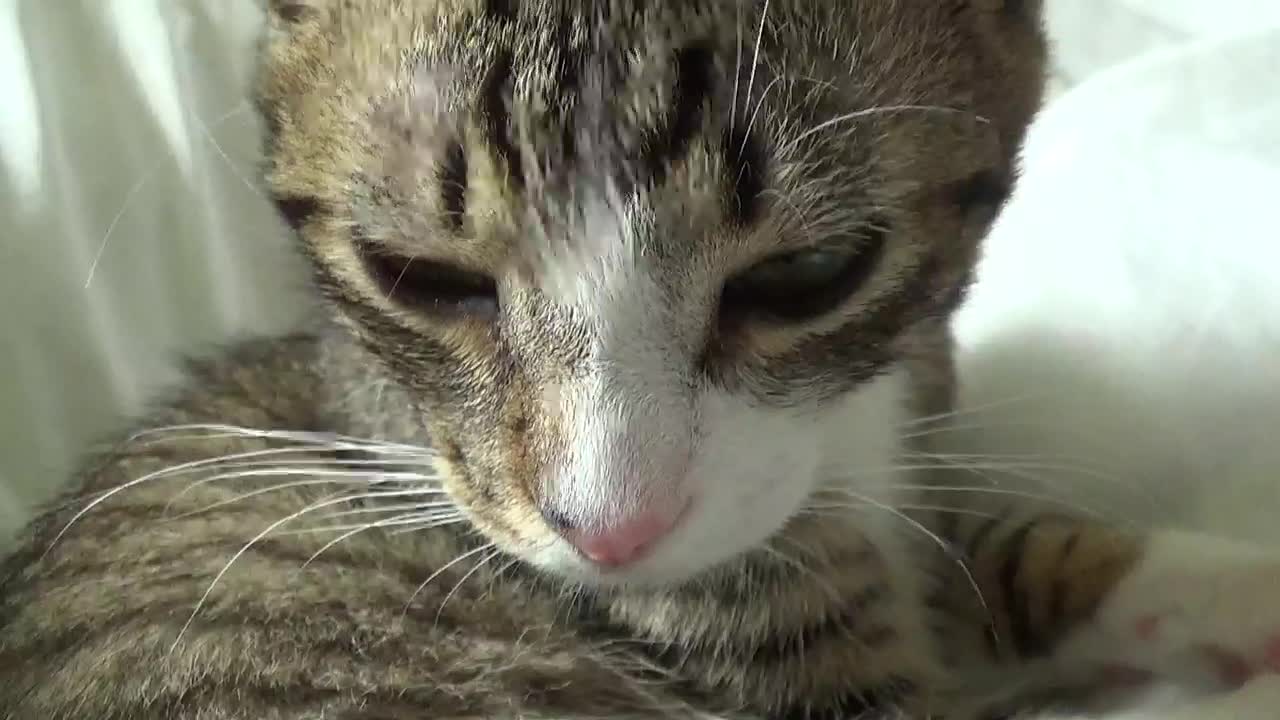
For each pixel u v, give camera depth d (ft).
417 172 0.79
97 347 1.09
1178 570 0.93
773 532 0.86
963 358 1.14
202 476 1.01
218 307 1.16
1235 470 0.98
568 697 0.93
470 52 0.78
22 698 0.90
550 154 0.77
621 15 0.77
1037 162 1.21
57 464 1.07
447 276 0.83
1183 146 1.14
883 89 0.81
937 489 0.99
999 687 0.95
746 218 0.78
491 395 0.85
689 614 0.92
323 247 0.88
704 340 0.81
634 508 0.81
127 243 1.12
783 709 0.92
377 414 0.97
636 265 0.78
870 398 0.94
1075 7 1.44
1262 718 0.83
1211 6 1.37
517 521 0.85
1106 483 1.02
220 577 0.95
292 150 0.88
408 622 0.95
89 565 0.97
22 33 1.06
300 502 0.99
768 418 0.84
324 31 0.84
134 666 0.90
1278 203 1.06
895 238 0.84
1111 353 1.07
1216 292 1.05
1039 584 0.98
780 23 0.78
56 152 1.08
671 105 0.77
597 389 0.80
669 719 0.92
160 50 1.12
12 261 1.05
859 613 0.93
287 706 0.89
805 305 0.83
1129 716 0.86
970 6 0.86
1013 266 1.16
